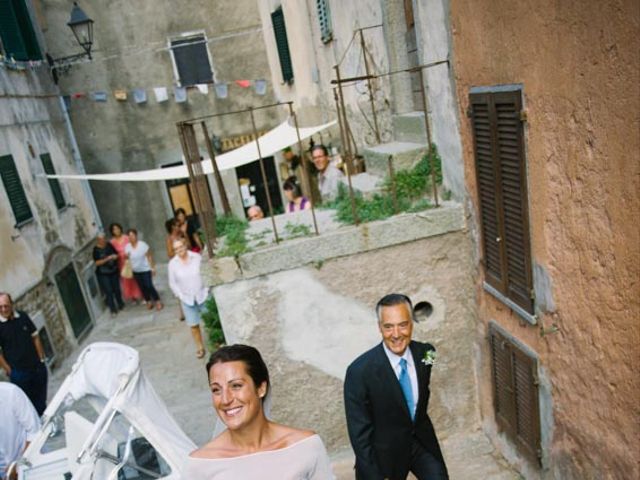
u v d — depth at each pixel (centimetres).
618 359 293
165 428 425
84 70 1353
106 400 466
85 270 1162
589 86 271
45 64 1209
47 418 461
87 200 1319
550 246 337
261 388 201
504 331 423
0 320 612
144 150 1422
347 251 450
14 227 864
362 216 465
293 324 462
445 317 485
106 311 1209
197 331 817
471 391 511
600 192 279
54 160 1138
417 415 333
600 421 321
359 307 466
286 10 1091
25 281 862
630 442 297
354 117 809
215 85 1346
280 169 1455
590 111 274
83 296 1109
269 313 457
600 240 287
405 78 618
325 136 995
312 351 471
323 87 974
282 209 1526
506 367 429
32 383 634
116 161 1417
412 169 506
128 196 1435
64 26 1324
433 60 473
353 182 546
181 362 841
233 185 1479
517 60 333
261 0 1321
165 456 394
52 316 939
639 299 266
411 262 465
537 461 405
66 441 453
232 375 192
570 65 282
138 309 1164
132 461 417
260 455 193
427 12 467
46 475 436
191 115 1423
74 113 1366
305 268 452
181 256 788
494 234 409
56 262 1006
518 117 337
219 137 1440
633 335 276
